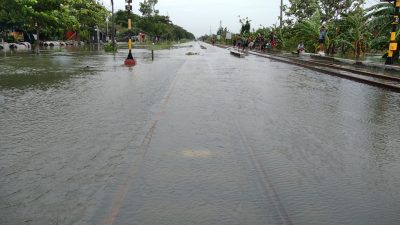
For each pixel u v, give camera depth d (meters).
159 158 5.19
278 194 4.06
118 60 26.55
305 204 3.84
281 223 3.45
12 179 4.46
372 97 10.86
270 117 7.93
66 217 3.56
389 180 4.54
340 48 33.06
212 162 5.04
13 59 26.83
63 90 11.59
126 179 4.44
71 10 57.41
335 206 3.81
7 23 37.91
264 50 46.84
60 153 5.41
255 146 5.82
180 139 6.13
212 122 7.35
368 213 3.68
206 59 29.95
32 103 9.34
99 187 4.23
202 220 3.48
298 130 6.88
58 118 7.64
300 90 12.14
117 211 3.65
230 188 4.19
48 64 22.42
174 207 3.73
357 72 17.86
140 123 7.21
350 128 7.09
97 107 8.80
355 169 4.89
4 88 12.07
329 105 9.49
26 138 6.18
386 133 6.77
